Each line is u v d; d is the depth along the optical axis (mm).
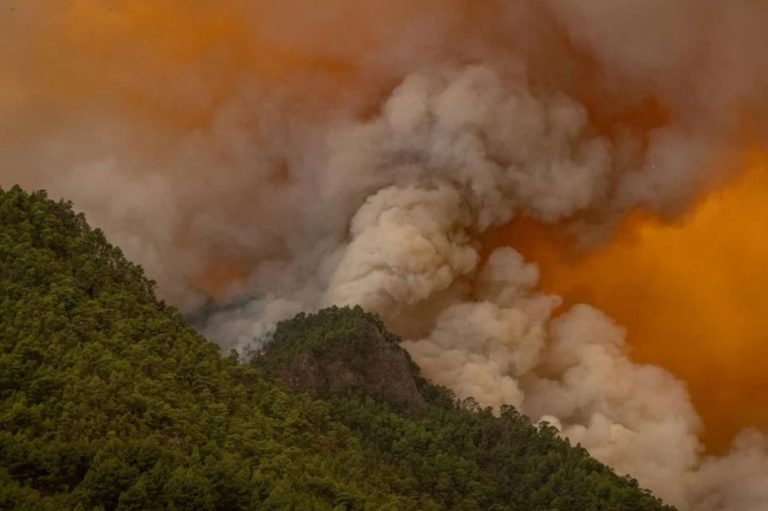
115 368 101938
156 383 103750
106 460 86312
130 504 84250
